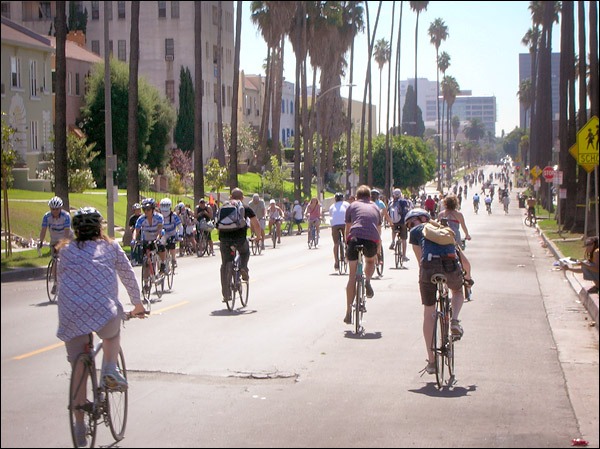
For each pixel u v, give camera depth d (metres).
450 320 9.67
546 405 8.38
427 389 9.03
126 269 6.86
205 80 61.88
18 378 9.06
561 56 44.75
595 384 9.45
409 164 100.88
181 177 61.03
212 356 10.66
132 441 7.00
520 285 20.23
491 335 12.72
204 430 7.36
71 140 47.97
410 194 96.75
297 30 64.19
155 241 16.89
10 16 28.05
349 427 7.50
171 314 14.48
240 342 11.70
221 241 15.10
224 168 45.41
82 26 32.50
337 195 20.83
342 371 9.88
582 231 39.47
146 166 55.94
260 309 15.17
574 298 17.62
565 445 7.02
